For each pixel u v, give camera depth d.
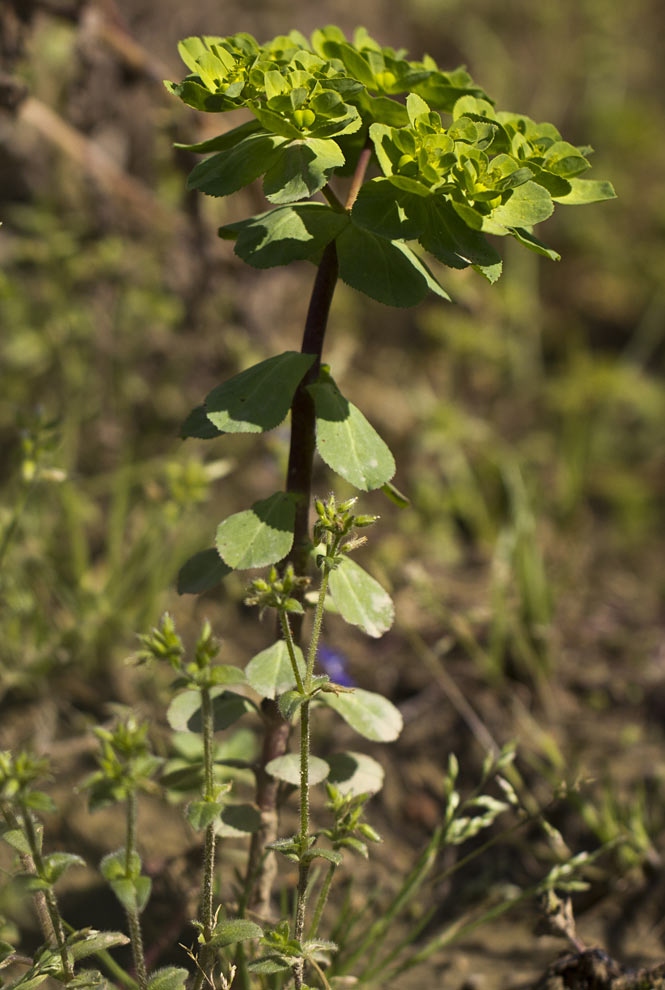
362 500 3.57
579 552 3.48
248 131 1.50
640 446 4.17
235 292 3.40
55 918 1.38
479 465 3.77
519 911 2.27
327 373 1.58
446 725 2.77
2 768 1.27
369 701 1.75
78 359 3.26
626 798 2.53
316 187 1.38
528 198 1.41
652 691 2.89
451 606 3.13
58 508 3.04
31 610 2.63
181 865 2.16
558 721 2.80
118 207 3.13
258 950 1.80
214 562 1.67
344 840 1.47
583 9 5.68
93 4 2.76
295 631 1.66
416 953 2.16
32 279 3.34
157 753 2.40
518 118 1.53
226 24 4.04
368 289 1.43
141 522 3.19
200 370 3.45
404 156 1.40
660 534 3.79
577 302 4.82
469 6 5.47
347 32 4.73
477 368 4.32
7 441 3.25
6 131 3.20
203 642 1.41
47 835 2.26
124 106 3.15
